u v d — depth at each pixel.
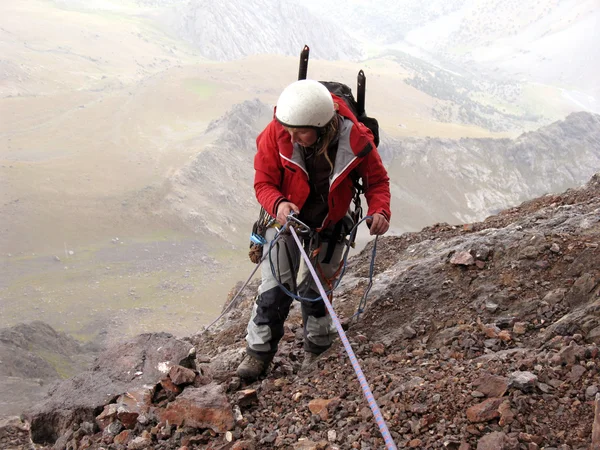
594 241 3.69
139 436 2.86
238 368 3.51
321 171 3.16
